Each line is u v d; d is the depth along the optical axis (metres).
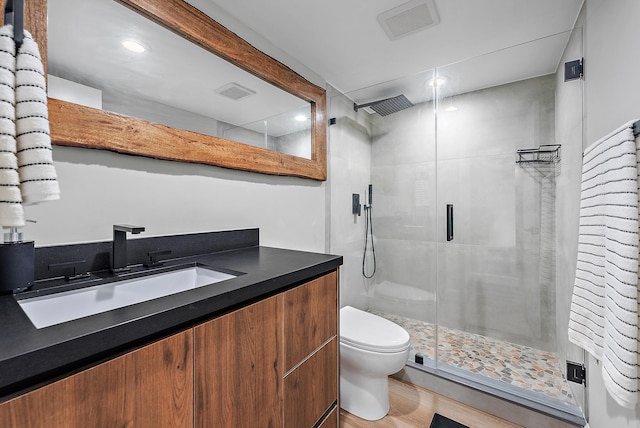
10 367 0.41
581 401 1.46
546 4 1.42
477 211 2.34
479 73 2.07
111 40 1.04
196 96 1.31
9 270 0.74
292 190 1.91
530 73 2.06
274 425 0.89
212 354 0.71
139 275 1.00
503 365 1.92
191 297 0.69
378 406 1.56
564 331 1.83
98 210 1.02
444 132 2.44
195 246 1.31
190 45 1.29
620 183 0.91
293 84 1.83
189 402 0.65
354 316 1.87
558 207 2.00
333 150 2.32
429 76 2.15
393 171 2.67
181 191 1.28
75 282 0.87
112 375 0.53
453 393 1.72
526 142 2.15
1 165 0.60
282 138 1.78
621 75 1.03
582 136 1.49
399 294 2.66
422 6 1.42
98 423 0.51
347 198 2.48
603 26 1.19
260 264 1.12
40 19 0.88
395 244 2.69
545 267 2.12
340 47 1.78
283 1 1.38
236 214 1.53
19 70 0.64
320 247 2.17
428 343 2.24
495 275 2.30
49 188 0.65
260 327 0.85
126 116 1.07
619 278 0.89
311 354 1.07
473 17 1.50
